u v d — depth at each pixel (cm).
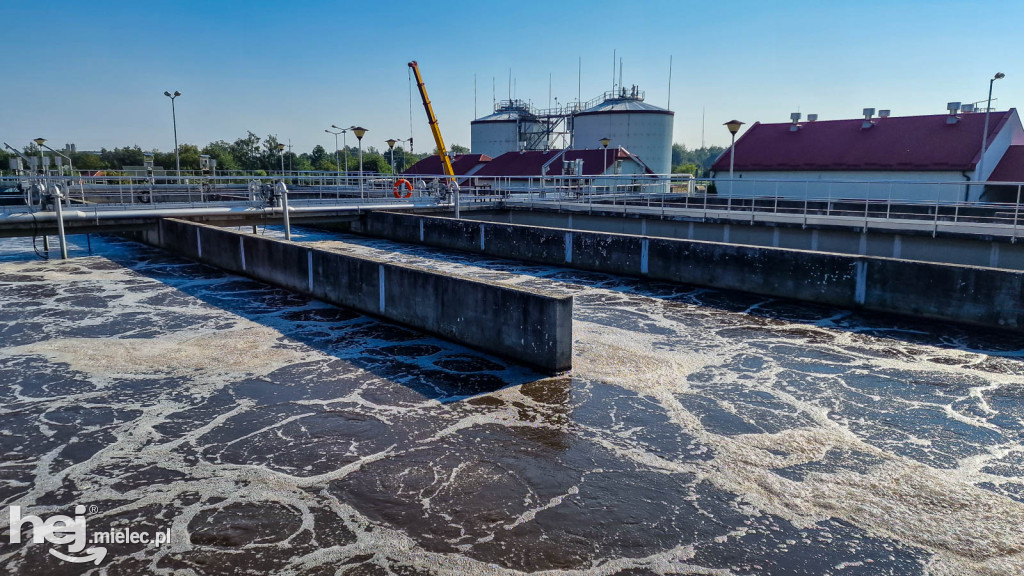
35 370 970
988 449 722
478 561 518
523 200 2961
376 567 511
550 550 532
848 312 1362
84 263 1984
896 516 585
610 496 616
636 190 4284
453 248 2331
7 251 2239
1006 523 574
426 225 2427
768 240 2067
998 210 2309
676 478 651
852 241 1880
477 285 1045
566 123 6312
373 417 798
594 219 2572
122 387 900
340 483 639
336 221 2611
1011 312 1172
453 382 919
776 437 750
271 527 564
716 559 521
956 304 1236
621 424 782
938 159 3175
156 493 621
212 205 2409
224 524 569
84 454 700
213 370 970
